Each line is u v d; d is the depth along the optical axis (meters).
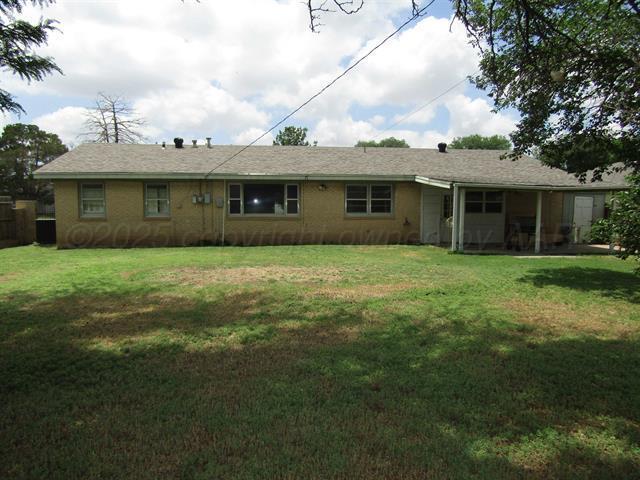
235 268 10.52
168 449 2.92
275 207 17.00
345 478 2.63
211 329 5.63
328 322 5.95
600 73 6.27
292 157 18.56
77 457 2.82
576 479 2.64
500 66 7.49
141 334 5.45
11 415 3.41
